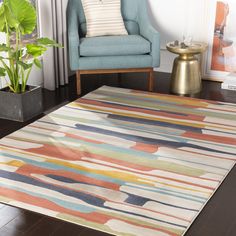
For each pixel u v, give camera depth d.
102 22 4.58
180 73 4.36
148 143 3.37
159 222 2.49
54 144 3.35
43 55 4.48
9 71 3.79
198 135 3.51
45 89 4.58
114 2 4.63
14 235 2.40
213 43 4.71
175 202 2.67
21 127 3.68
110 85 4.66
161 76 4.96
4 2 3.60
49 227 2.47
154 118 3.81
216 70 4.77
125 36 4.49
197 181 2.88
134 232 2.41
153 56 4.36
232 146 3.33
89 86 4.65
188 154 3.21
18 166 3.05
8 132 3.59
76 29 4.39
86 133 3.53
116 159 3.15
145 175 2.95
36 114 3.91
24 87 3.84
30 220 2.52
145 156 3.19
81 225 2.48
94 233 2.42
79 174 2.96
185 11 4.78
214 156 3.19
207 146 3.33
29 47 3.64
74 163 3.10
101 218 2.53
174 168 3.03
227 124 3.70
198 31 4.77
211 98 4.29
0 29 3.65
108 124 3.69
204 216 2.56
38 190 2.79
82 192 2.77
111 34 4.60
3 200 2.68
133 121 3.75
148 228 2.44
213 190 2.79
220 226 2.48
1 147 3.30
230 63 4.69
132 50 4.32
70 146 3.32
